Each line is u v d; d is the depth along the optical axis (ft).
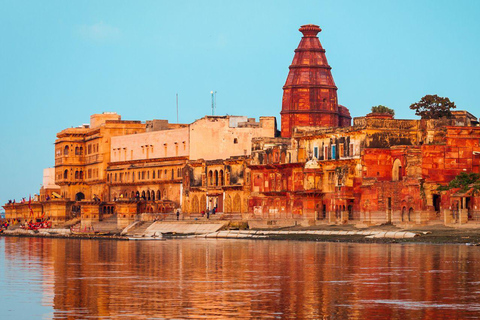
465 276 230.07
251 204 544.62
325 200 489.67
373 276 233.96
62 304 190.80
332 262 277.23
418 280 223.51
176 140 638.53
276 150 531.50
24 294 206.90
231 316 175.11
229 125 631.56
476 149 431.84
